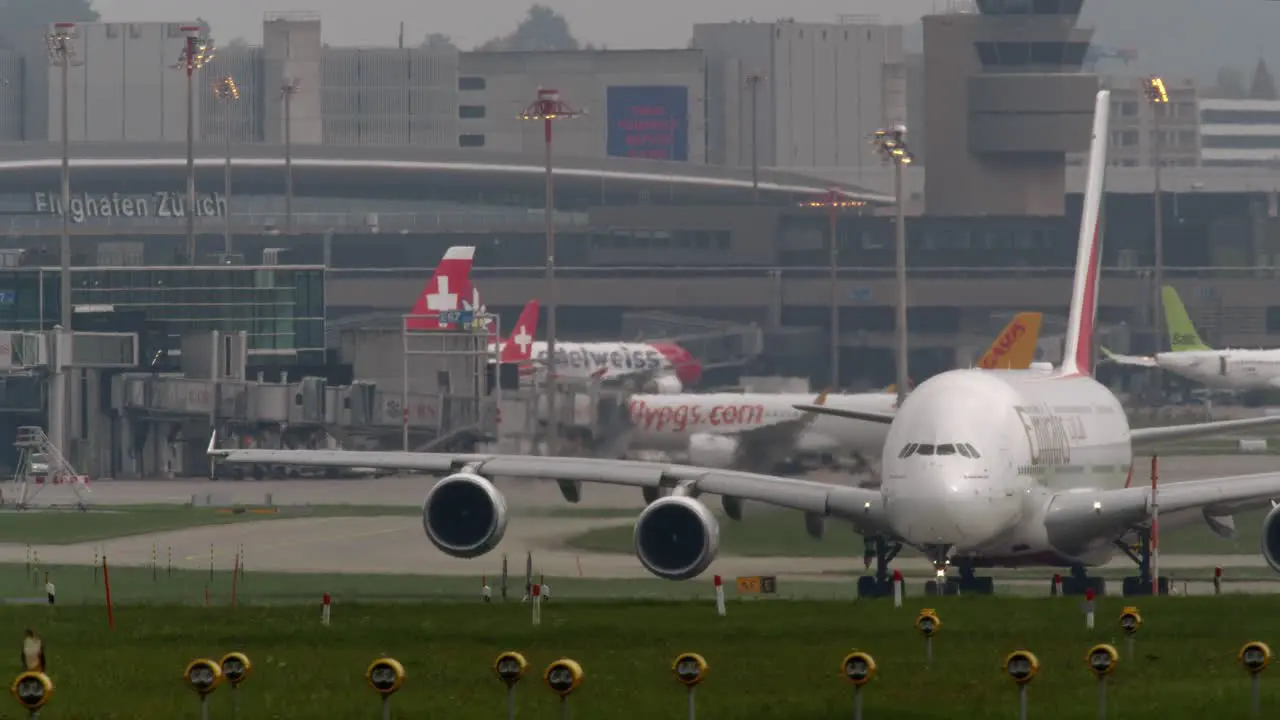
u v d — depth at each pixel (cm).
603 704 11950
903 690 12431
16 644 15912
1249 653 11088
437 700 12206
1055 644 14875
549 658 14400
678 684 12794
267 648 15412
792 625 16638
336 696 12444
